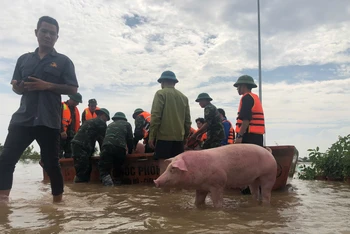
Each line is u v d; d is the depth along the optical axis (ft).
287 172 20.44
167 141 21.84
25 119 14.38
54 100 14.83
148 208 13.82
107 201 15.72
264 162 15.52
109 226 10.20
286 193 19.69
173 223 10.71
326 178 29.25
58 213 12.17
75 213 12.24
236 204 15.44
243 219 11.55
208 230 9.84
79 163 27.63
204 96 26.94
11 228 9.82
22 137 14.49
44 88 14.23
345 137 29.76
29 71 14.74
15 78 15.29
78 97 34.01
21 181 27.30
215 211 13.17
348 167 27.22
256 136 19.34
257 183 16.74
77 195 18.06
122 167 26.58
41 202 14.90
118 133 25.93
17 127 14.42
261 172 15.46
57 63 15.05
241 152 15.25
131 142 27.73
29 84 14.02
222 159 14.88
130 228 9.98
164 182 14.35
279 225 10.64
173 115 22.06
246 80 19.89
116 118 28.22
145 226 10.25
